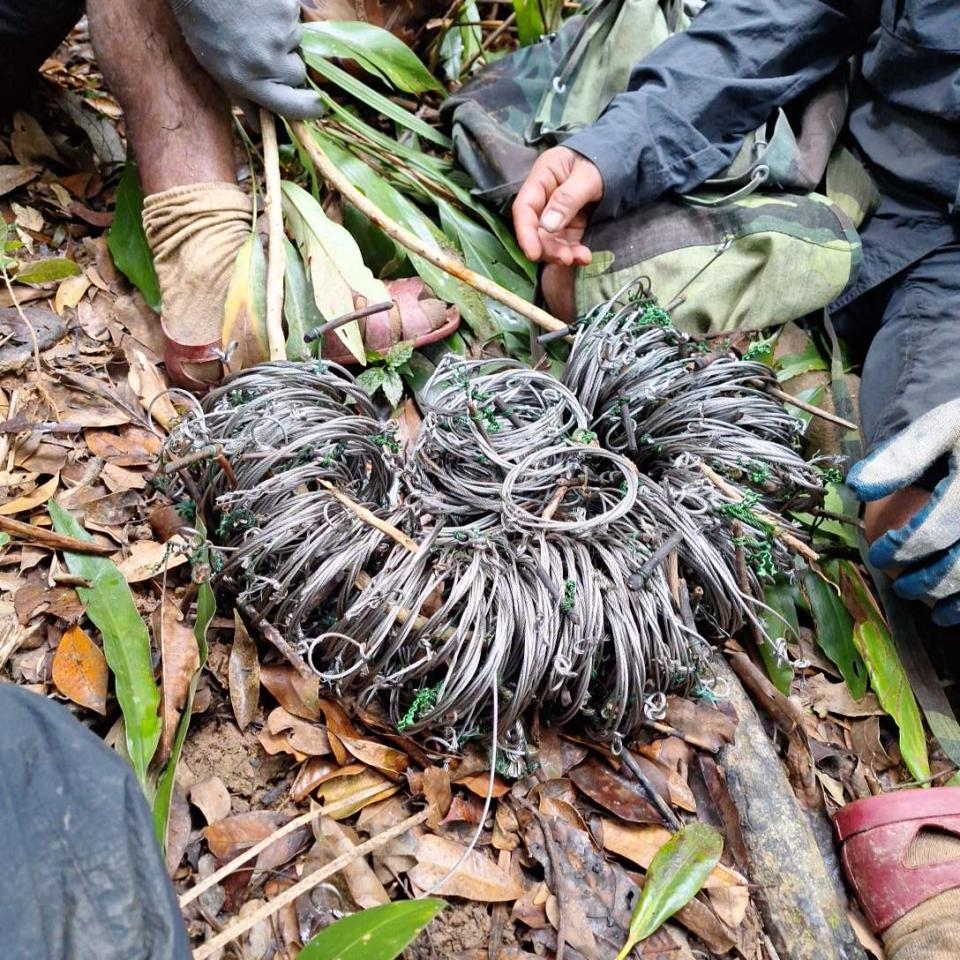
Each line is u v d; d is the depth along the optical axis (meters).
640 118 1.40
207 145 1.32
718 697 1.16
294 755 1.02
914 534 1.20
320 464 1.04
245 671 1.04
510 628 0.98
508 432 1.17
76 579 1.06
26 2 1.32
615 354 1.24
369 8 1.77
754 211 1.42
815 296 1.44
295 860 0.96
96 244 1.46
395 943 0.78
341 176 1.37
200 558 1.04
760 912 1.05
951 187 1.45
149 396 1.31
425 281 1.46
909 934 1.02
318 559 1.02
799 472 1.22
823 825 1.16
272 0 1.23
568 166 1.39
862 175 1.57
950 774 1.26
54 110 1.61
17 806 0.61
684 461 1.18
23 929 0.57
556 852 1.00
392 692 0.99
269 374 1.12
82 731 0.67
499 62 1.77
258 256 1.30
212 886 0.92
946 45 1.41
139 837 0.64
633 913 0.96
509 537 1.08
